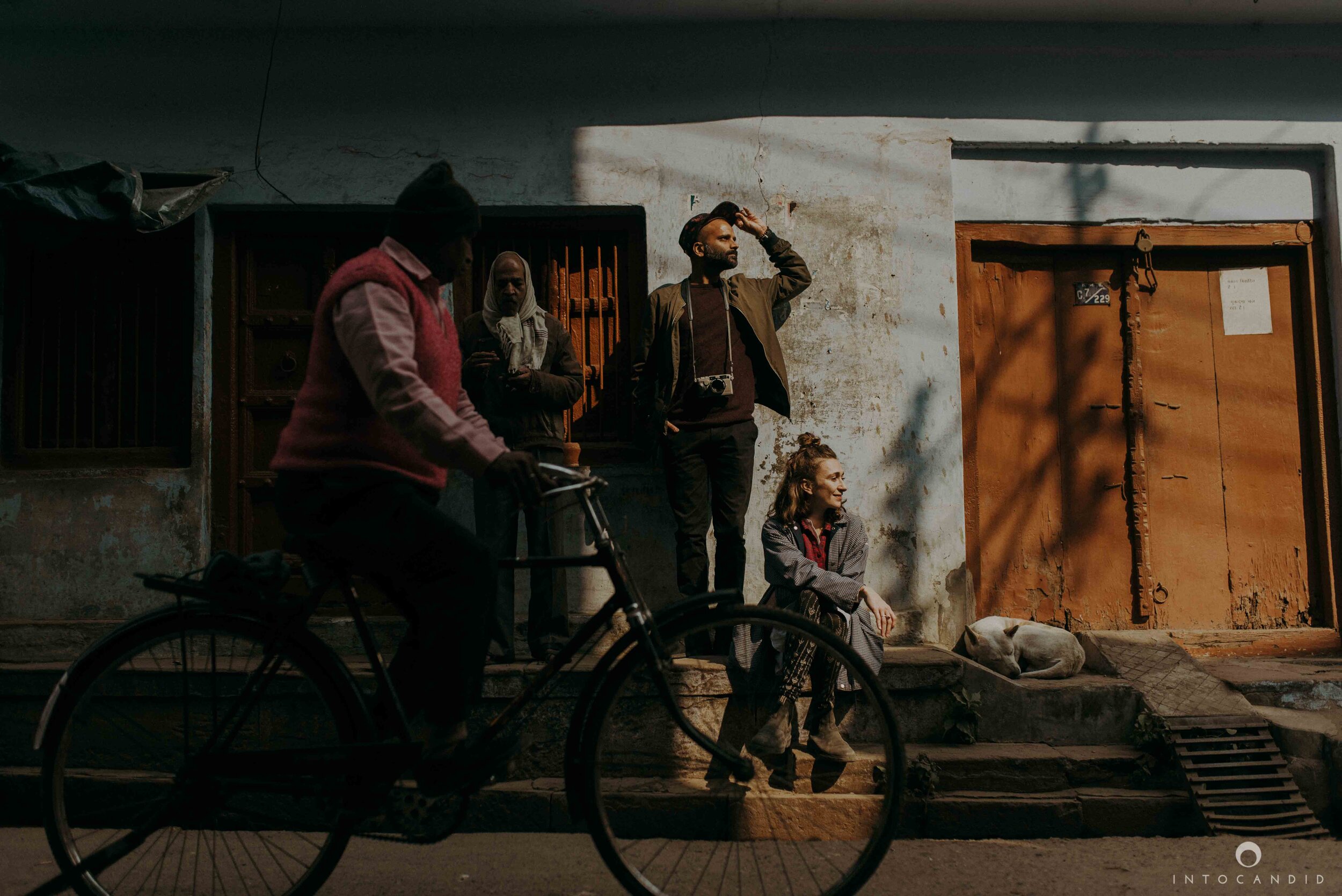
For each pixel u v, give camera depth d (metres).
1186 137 4.73
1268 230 4.84
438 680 2.13
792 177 4.62
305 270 4.66
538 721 3.58
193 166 4.55
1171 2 4.52
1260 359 4.86
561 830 3.31
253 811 2.27
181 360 4.60
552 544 3.86
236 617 2.29
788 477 3.54
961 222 4.75
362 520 2.12
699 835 3.24
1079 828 3.35
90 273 4.63
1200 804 3.36
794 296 4.43
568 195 4.59
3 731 3.68
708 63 4.66
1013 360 4.82
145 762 2.67
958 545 4.49
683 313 4.17
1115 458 4.81
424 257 2.22
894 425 4.53
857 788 3.39
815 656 3.35
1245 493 4.82
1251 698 4.02
